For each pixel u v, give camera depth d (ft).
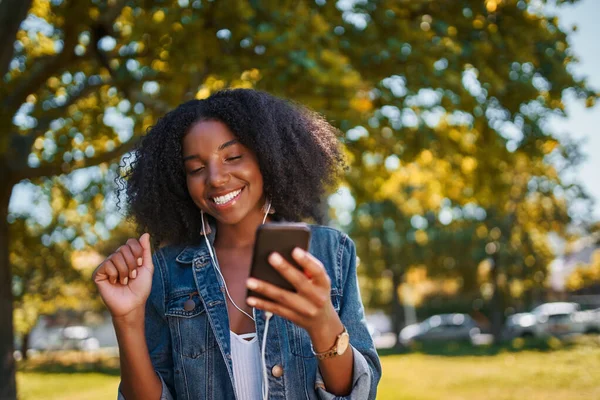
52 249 40.88
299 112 7.09
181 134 6.48
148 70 23.41
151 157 6.72
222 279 6.38
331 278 6.42
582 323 82.79
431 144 25.09
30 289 54.95
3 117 21.63
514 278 79.61
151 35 19.43
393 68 21.56
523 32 23.26
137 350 5.79
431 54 21.57
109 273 5.69
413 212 63.98
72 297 69.21
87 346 91.97
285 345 6.13
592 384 34.32
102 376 52.34
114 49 21.84
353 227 84.23
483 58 22.94
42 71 21.89
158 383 5.97
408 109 23.81
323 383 5.81
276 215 6.79
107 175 30.81
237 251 6.56
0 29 21.02
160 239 6.88
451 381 38.29
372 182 29.04
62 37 23.48
